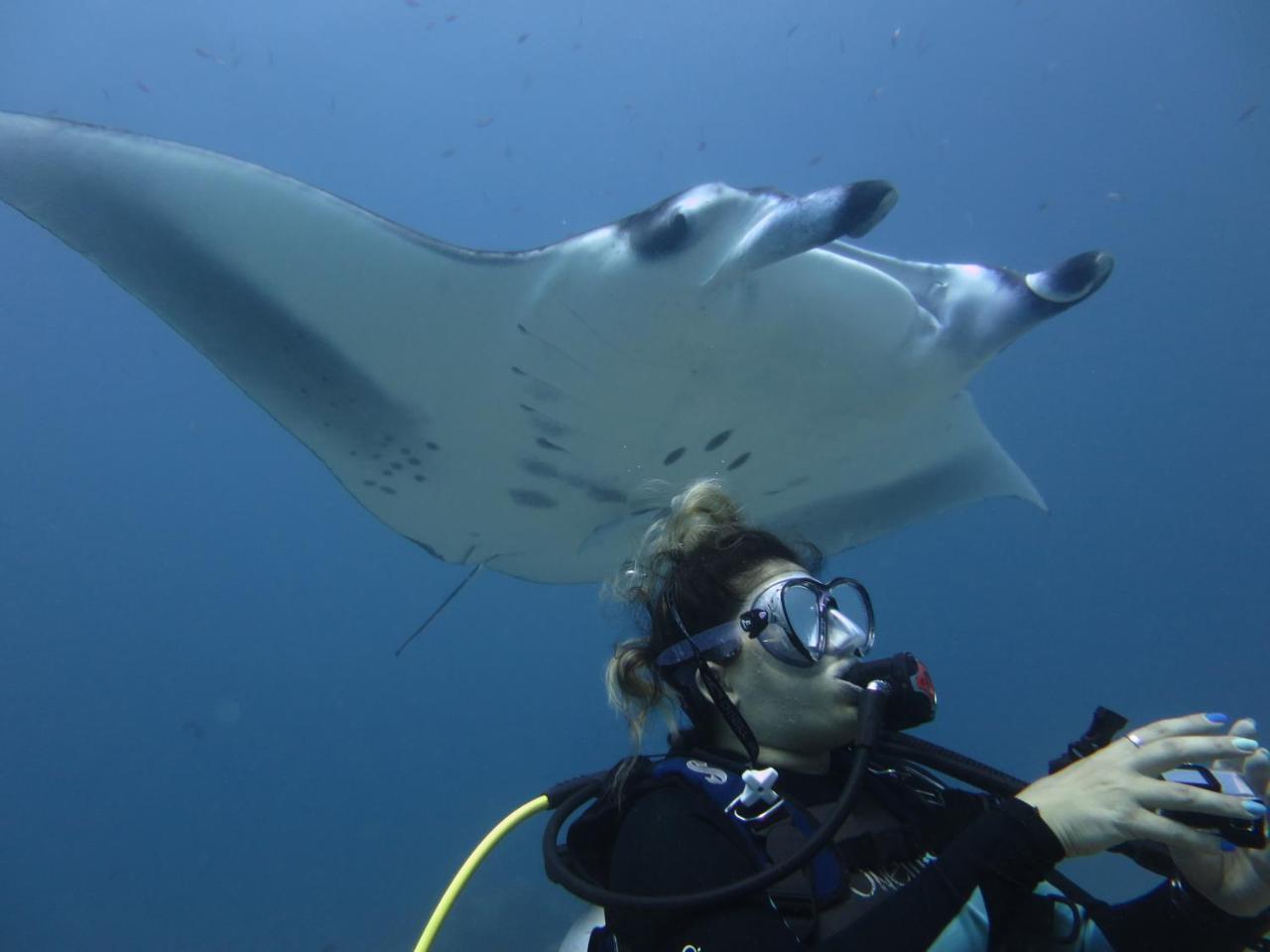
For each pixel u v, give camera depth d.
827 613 1.24
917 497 3.97
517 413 3.08
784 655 1.20
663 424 2.97
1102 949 1.31
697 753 1.28
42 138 2.54
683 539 1.40
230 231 2.73
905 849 1.17
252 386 3.10
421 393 3.12
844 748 1.37
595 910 1.66
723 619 1.28
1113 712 1.20
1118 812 0.92
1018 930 1.20
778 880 0.99
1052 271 2.67
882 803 1.30
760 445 3.15
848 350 2.81
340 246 2.72
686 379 2.81
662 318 2.63
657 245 2.52
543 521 3.50
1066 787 0.97
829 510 3.79
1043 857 0.91
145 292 2.81
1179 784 0.92
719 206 2.45
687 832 1.09
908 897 0.92
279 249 2.76
